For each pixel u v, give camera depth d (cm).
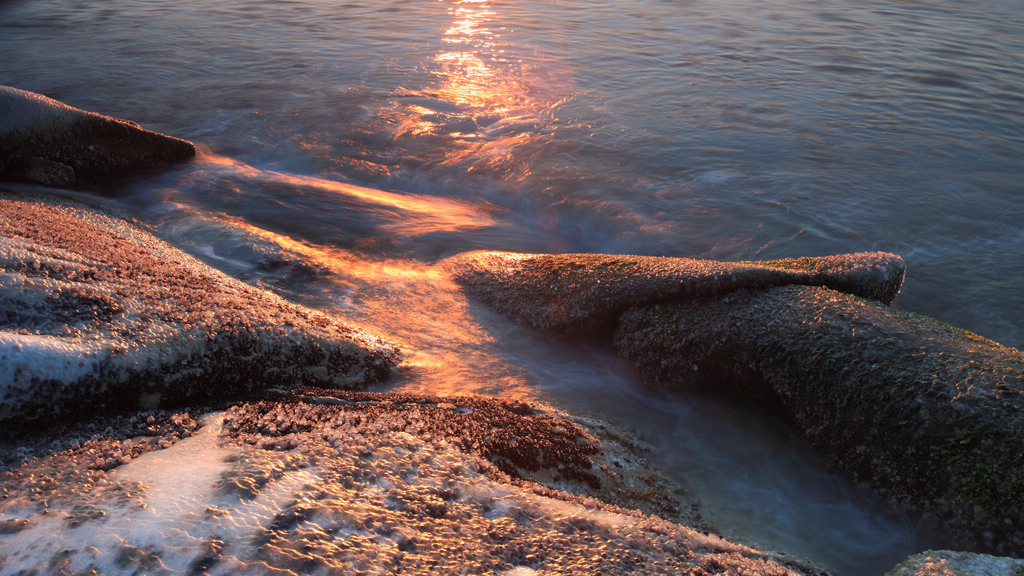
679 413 390
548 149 816
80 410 291
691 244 634
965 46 1214
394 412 318
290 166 779
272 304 419
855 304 389
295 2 1619
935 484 309
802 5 1556
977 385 318
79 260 371
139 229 558
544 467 304
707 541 246
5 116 624
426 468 261
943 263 597
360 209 661
